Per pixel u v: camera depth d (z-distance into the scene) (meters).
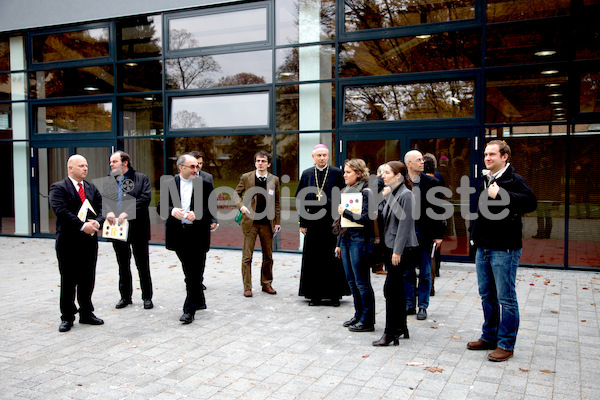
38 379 3.72
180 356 4.22
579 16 7.76
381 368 3.91
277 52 9.65
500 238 4.01
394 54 8.87
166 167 10.62
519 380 3.65
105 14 10.88
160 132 10.63
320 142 9.41
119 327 5.07
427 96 8.70
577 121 7.81
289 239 9.78
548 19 7.89
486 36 8.25
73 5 11.16
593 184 7.78
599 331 4.82
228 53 10.03
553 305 5.78
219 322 5.23
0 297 6.38
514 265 4.03
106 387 3.57
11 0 11.72
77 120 11.50
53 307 5.89
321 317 5.43
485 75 8.27
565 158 7.90
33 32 11.69
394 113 8.92
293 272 8.00
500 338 4.10
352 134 9.16
